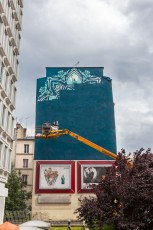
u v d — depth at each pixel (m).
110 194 21.83
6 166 27.12
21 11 36.22
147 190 21.20
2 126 25.81
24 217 44.66
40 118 50.81
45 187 46.69
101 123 50.97
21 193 53.72
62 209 45.56
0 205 26.16
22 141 69.75
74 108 51.69
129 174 22.72
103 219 21.47
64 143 49.22
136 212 20.91
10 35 29.30
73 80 53.47
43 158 48.38
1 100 25.56
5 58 26.75
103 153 46.25
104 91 52.97
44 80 53.38
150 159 23.69
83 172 47.53
